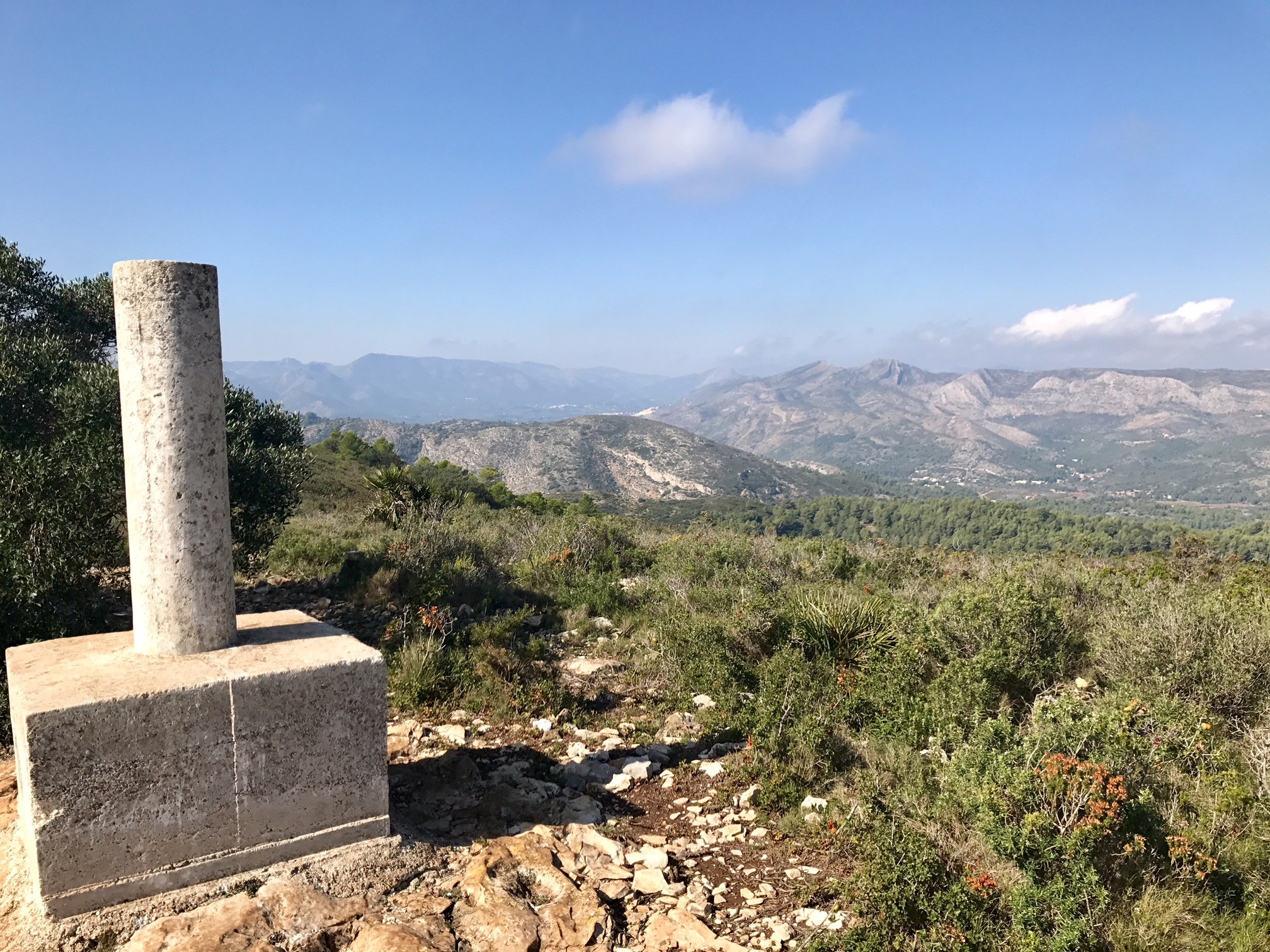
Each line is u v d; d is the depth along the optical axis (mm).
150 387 3758
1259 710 5352
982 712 5617
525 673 7164
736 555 12516
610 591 10273
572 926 3496
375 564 10305
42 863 3213
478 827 4469
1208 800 4039
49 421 7402
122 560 8227
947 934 3197
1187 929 3219
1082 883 3314
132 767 3379
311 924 3424
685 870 4176
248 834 3680
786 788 4832
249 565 9820
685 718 6430
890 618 7371
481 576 10430
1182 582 10922
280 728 3732
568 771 5379
